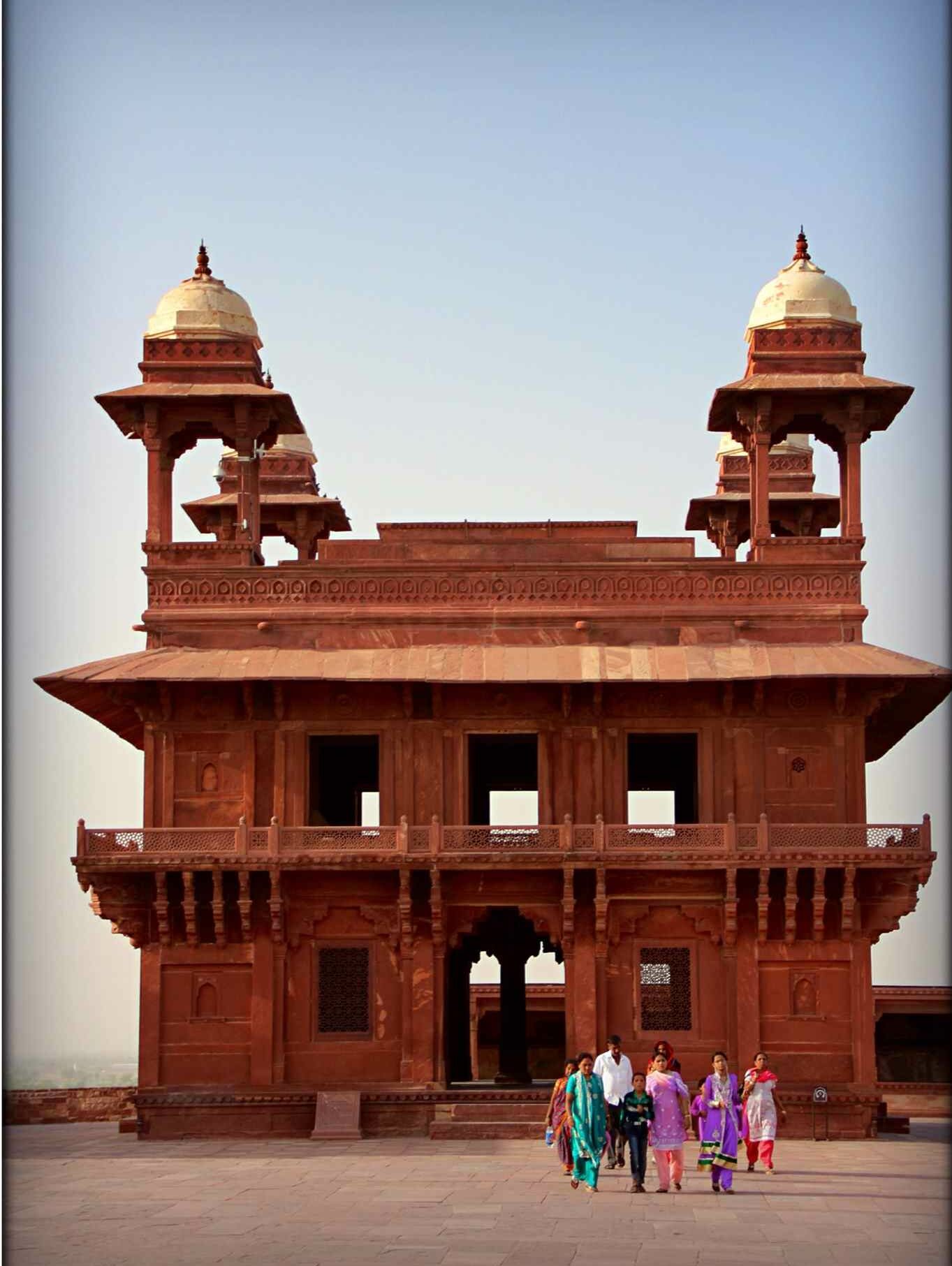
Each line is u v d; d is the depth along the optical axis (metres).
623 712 35.84
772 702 35.62
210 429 39.25
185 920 34.94
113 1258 21.20
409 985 34.75
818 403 37.53
